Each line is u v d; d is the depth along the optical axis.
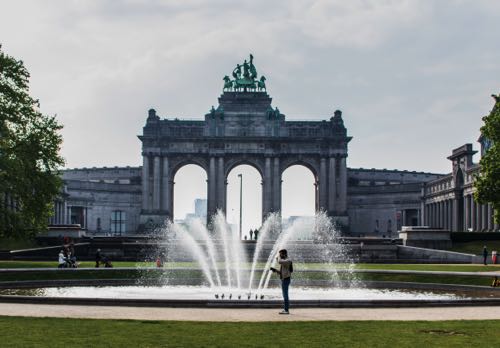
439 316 34.38
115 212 182.75
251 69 169.12
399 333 28.17
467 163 141.50
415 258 99.38
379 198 186.50
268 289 56.22
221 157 164.25
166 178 165.12
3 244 102.88
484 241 110.38
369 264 89.38
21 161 73.06
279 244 91.62
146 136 164.50
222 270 68.25
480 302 39.84
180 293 50.06
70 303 38.88
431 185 169.62
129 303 38.44
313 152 165.50
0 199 73.56
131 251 100.19
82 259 97.88
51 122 77.88
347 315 34.69
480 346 25.47
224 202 164.88
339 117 166.62
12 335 26.64
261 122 165.88
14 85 76.25
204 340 26.36
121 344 25.38
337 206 164.75
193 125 166.00
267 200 164.12
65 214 169.50
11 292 50.66
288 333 28.03
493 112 84.12
